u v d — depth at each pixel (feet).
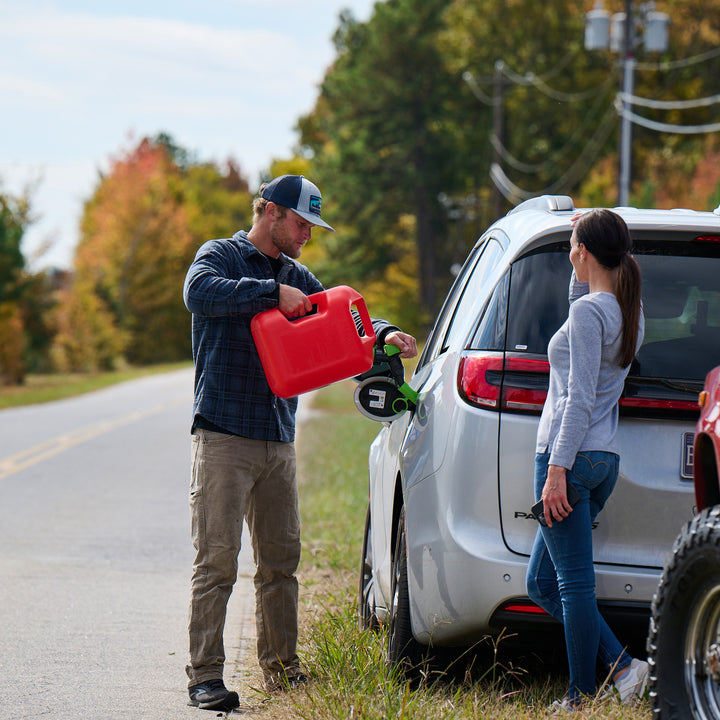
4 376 407.44
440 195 624.18
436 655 43.24
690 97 461.37
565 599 37.42
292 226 45.80
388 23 606.14
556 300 40.11
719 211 43.65
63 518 98.37
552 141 524.93
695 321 40.11
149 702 45.14
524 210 44.86
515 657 47.01
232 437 44.57
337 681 43.06
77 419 227.81
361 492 108.68
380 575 50.49
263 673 47.14
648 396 38.42
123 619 61.26
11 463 142.61
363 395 44.86
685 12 443.73
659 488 38.34
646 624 38.81
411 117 618.85
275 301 43.29
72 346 527.40
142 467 138.51
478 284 43.75
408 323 518.78
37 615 62.03
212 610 44.47
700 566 32.58
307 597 65.26
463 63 532.32
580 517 37.32
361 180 624.18
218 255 44.75
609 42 313.53
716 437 32.65
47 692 46.70
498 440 39.06
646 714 36.68
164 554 82.02
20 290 413.18
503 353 39.63
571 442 36.76
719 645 32.42
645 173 420.77
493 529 39.06
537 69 504.43
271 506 46.42
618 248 37.63
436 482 40.55
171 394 344.49
